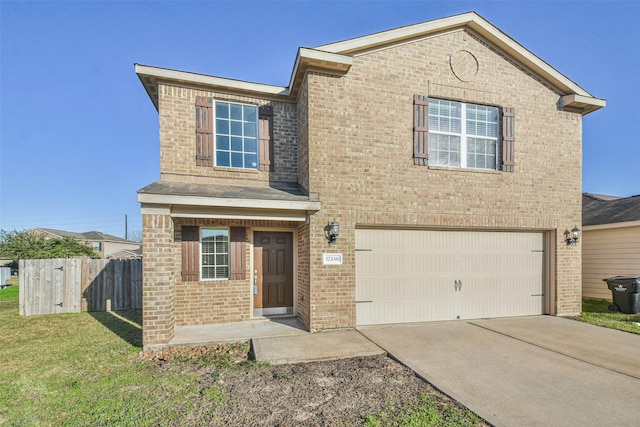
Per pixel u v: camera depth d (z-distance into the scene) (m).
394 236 7.19
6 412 3.35
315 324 6.38
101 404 3.50
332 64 6.54
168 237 5.66
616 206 11.77
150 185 6.23
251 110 7.67
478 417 3.20
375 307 7.01
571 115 8.34
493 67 7.78
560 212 8.12
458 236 7.61
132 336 6.46
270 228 7.59
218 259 7.27
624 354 5.14
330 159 6.61
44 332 6.86
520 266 8.02
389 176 6.95
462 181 7.41
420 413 3.27
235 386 3.96
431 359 4.86
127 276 9.75
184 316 6.91
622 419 3.16
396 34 6.95
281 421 3.14
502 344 5.62
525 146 7.91
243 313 7.28
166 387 3.96
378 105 6.94
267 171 7.52
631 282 8.44
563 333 6.37
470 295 7.63
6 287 16.66
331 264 6.53
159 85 6.93
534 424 3.05
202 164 7.08
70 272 9.38
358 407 3.41
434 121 7.49
